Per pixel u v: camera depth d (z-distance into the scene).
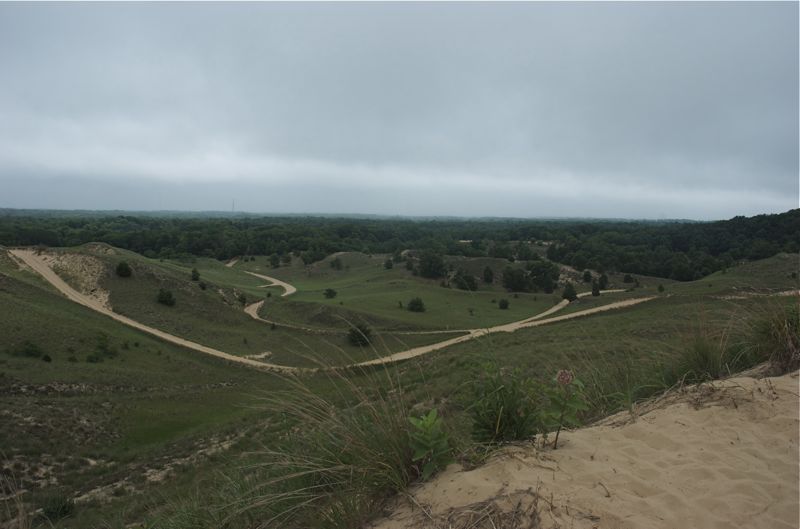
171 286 62.19
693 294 46.88
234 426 18.58
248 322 56.91
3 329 36.38
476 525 2.03
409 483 2.62
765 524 2.01
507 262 89.56
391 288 78.38
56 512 7.20
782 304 4.77
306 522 2.55
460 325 43.75
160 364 39.41
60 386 28.58
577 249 104.81
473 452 2.76
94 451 20.66
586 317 46.91
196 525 2.92
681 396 3.71
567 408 2.90
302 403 3.15
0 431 20.02
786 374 3.83
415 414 2.95
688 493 2.26
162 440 23.66
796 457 2.55
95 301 55.19
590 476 2.41
